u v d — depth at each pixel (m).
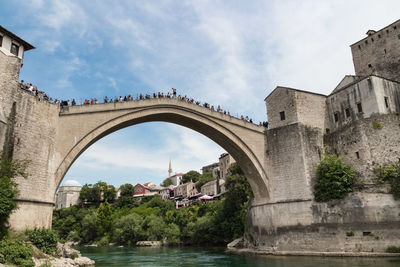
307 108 39.34
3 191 20.53
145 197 114.75
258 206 39.78
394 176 31.39
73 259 27.59
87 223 88.50
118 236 76.50
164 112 35.22
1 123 22.55
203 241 59.03
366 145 34.62
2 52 24.20
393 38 43.00
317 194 34.56
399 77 41.38
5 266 18.52
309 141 37.78
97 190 115.94
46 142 26.53
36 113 26.06
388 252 29.09
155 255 44.16
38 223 24.69
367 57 45.53
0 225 21.34
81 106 29.67
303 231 34.44
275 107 40.91
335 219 32.47
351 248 30.86
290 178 37.34
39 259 22.23
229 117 39.53
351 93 37.97
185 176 129.38
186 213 71.12
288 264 27.95
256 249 39.00
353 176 33.88
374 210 30.67
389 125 34.31
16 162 23.52
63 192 126.69
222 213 57.00
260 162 39.66
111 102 31.59
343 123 38.38
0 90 23.45
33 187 24.69
